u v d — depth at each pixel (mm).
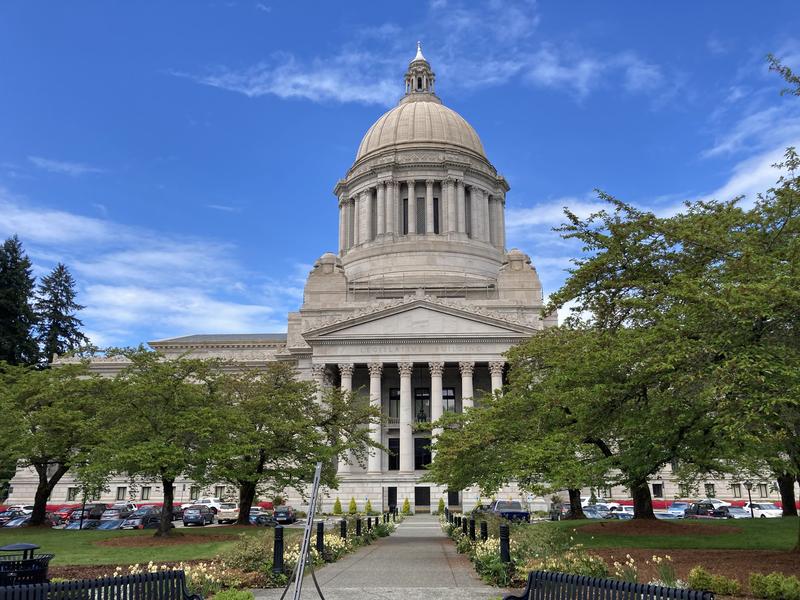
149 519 54625
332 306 97250
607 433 30906
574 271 26141
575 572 19469
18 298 97062
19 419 47094
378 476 79500
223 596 14594
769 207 24484
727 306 18844
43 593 12453
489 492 36062
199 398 41969
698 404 21062
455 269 106750
